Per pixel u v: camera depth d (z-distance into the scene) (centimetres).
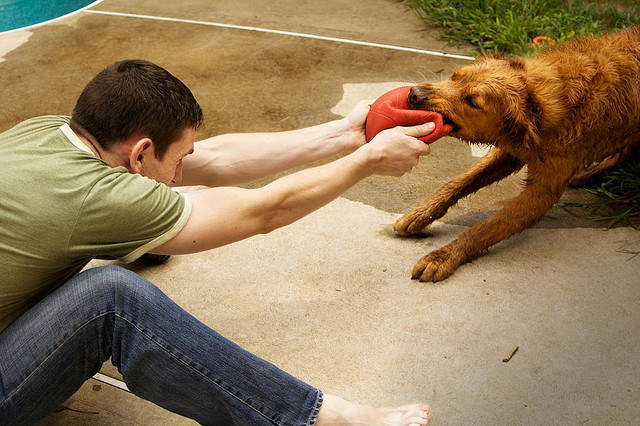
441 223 307
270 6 561
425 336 239
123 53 483
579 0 495
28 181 159
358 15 537
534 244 286
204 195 181
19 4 609
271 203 187
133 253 170
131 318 167
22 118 400
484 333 239
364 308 254
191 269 279
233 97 417
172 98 177
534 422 206
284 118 392
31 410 170
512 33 459
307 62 459
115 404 217
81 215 158
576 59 269
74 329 165
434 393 217
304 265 278
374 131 239
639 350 229
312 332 244
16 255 158
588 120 262
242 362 175
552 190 274
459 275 270
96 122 172
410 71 441
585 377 220
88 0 607
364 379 223
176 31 517
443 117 256
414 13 534
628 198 311
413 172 343
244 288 267
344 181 201
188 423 209
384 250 287
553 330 239
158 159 184
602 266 269
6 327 171
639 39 276
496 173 301
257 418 180
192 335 171
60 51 491
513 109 255
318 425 188
